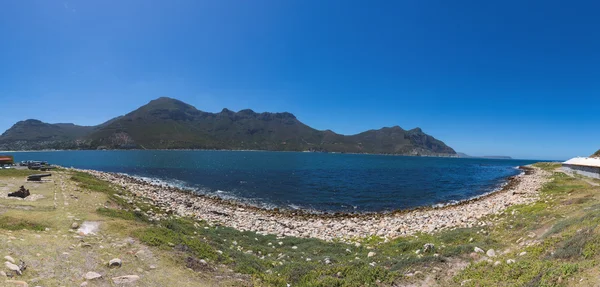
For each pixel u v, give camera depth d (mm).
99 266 10500
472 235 20281
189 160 157875
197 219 27422
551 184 55656
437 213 36688
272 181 73188
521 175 93000
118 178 58188
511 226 21219
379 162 194750
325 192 57562
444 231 24391
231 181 70938
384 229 27797
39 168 43906
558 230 15602
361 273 12766
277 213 37781
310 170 110500
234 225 27641
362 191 59656
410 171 116750
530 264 11305
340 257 17281
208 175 83562
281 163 150000
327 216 36625
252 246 19422
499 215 28859
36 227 13867
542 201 33875
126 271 10523
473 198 51562
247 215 34625
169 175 81250
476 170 131250
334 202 47656
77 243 12266
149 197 37125
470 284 10938
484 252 15070
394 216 36688
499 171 124688
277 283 12438
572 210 22281
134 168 102250
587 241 11602
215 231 22781
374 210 42312
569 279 9062
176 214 28047
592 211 16766
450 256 14617
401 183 74562
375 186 67750
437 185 71750
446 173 110188
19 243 10859
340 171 108938
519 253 13930
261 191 56938
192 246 14266
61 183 30156
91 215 17203
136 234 14305
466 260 14055
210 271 12234
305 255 17906
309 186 65500
